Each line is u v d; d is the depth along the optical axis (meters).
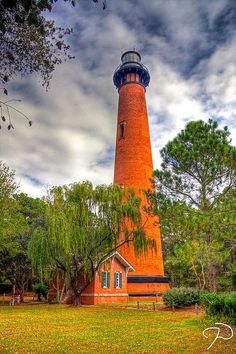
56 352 9.24
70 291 30.84
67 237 23.03
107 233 24.56
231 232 18.30
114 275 31.16
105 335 12.22
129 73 38.47
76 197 24.48
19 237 33.59
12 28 5.44
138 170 33.91
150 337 11.66
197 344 10.25
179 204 19.12
